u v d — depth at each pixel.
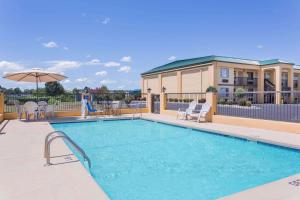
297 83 36.69
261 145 6.39
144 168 4.82
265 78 32.44
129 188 3.84
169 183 4.05
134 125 10.62
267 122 7.94
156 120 10.96
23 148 5.30
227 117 9.35
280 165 5.00
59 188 3.10
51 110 11.51
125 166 4.95
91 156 5.69
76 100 13.27
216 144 6.90
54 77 11.70
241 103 17.38
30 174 3.61
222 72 28.33
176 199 3.44
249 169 4.75
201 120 10.68
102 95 13.66
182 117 11.76
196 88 30.00
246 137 6.79
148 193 3.66
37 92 11.82
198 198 3.46
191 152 6.05
